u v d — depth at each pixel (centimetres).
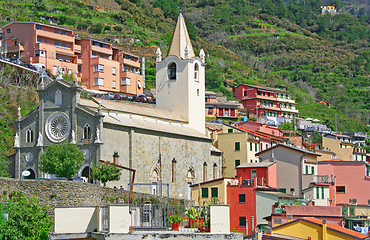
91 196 7669
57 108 10375
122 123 10569
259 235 5706
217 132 14375
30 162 10494
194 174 12462
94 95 15950
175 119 12825
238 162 13425
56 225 3822
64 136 10244
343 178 11238
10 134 11312
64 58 17800
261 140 14125
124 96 16688
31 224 5050
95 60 18250
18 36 17225
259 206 8781
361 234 5931
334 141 15975
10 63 13475
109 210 3675
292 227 6022
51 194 7238
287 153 10694
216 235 3772
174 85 13588
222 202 9050
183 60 13525
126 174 10044
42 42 17412
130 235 3659
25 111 12156
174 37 13912
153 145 11231
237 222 8875
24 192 7138
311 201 9031
